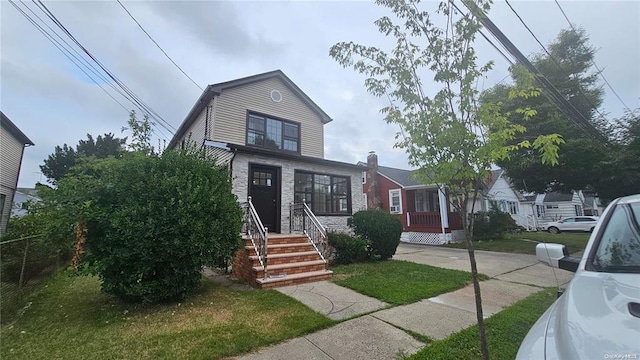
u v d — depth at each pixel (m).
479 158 2.54
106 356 3.19
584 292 1.72
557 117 11.55
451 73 2.73
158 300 4.95
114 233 4.61
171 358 3.12
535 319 4.17
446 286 5.88
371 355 3.19
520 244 13.81
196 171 5.50
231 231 5.48
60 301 5.28
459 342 3.41
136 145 9.80
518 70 2.90
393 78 2.98
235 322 4.07
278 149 11.95
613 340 1.21
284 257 6.83
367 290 5.54
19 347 3.45
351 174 11.78
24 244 5.73
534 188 13.81
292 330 3.77
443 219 16.03
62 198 4.71
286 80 12.60
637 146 11.78
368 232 9.20
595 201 32.88
